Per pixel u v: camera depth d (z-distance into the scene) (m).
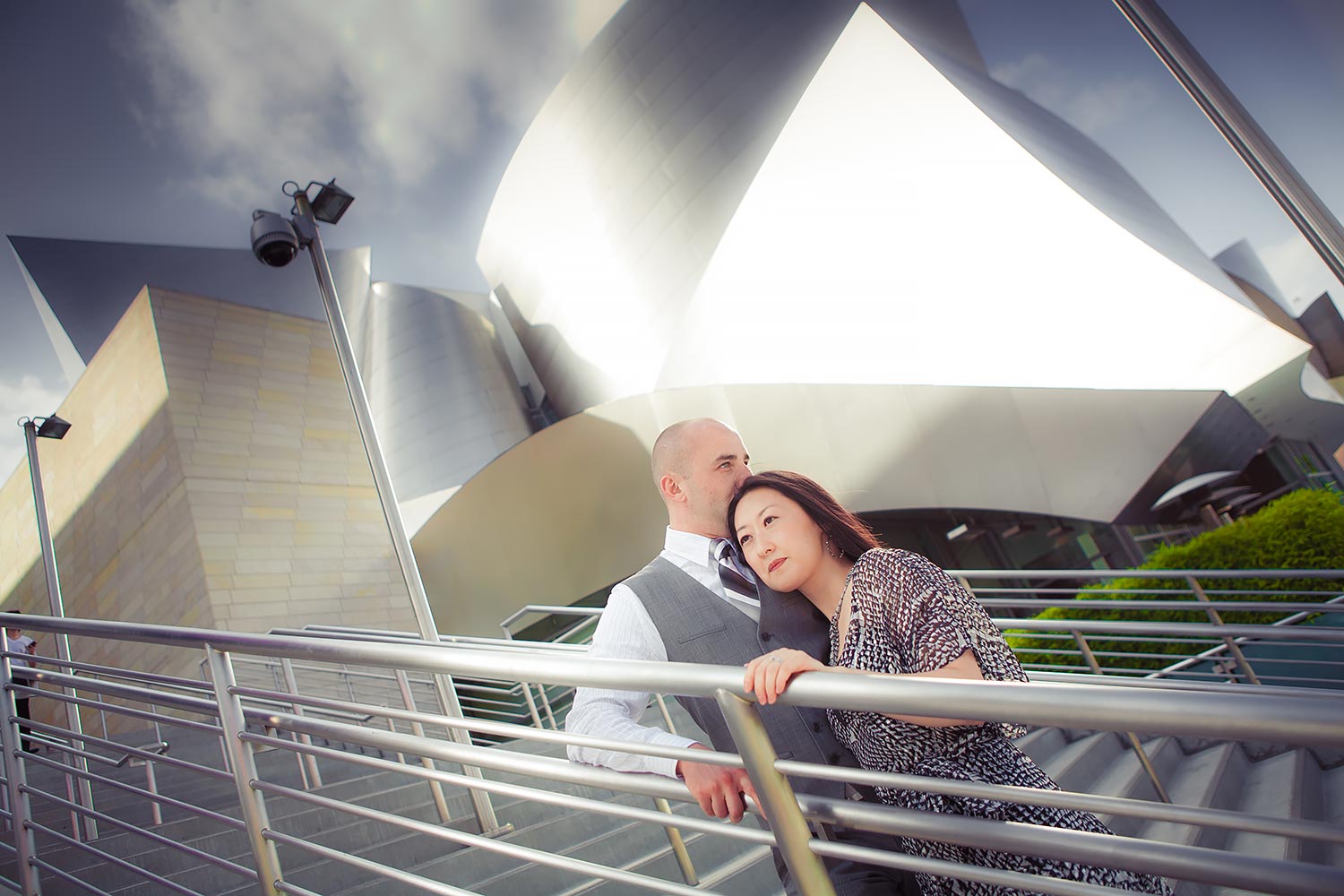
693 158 21.94
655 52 23.64
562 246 23.94
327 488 14.61
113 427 14.22
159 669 12.33
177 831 4.59
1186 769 4.68
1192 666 7.58
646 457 16.11
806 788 1.82
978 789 1.26
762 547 1.85
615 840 4.11
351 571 14.23
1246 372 15.62
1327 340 22.75
